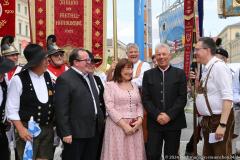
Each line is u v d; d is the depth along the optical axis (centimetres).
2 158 522
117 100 568
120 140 559
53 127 538
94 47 868
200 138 629
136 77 716
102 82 614
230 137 526
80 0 861
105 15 866
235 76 718
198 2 668
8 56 632
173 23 1093
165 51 581
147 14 1017
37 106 509
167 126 579
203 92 529
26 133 498
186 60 655
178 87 583
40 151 521
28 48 514
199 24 673
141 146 575
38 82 518
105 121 592
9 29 755
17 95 502
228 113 503
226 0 820
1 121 514
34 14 852
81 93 534
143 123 645
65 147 540
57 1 857
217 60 521
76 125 531
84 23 864
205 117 537
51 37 678
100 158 583
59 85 527
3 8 753
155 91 582
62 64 675
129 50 726
